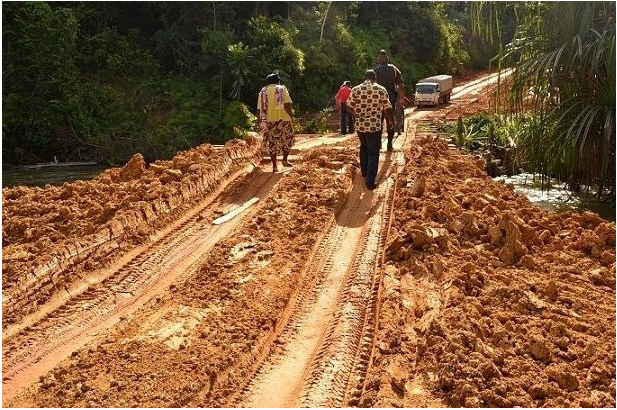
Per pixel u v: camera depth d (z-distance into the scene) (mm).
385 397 3945
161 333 4902
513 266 6441
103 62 30453
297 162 11156
